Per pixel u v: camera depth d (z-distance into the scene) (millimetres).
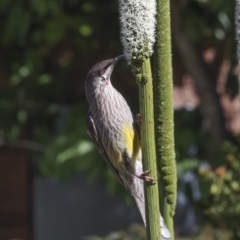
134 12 4027
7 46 12586
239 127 14570
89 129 7277
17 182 14906
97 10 12383
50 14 12125
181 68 14250
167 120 4512
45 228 15086
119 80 12750
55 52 13164
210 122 11914
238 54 3793
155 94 4504
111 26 12633
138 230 11383
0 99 12430
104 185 14227
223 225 9953
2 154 14812
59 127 12883
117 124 6984
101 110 7078
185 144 11195
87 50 12828
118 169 7039
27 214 15008
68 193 15211
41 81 12430
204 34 12047
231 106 14586
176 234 12141
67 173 11125
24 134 14008
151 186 4074
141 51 4043
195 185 11164
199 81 11914
